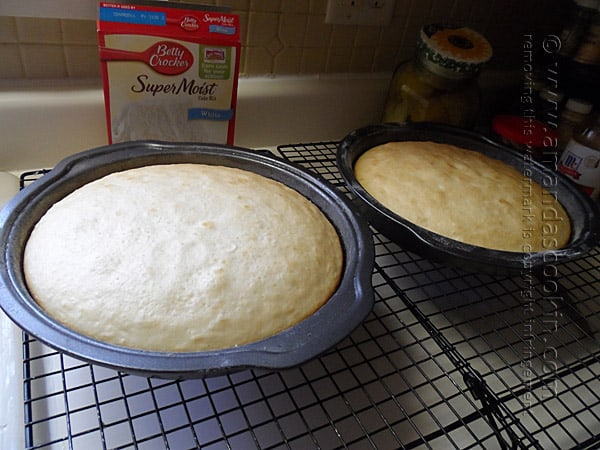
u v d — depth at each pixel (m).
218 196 0.52
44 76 0.64
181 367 0.34
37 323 0.36
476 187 0.64
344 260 0.50
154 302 0.40
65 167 0.52
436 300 0.60
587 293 0.64
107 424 0.40
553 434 0.46
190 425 0.39
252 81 0.77
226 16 0.59
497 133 0.85
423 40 0.75
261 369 0.35
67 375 0.44
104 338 0.39
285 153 0.80
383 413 0.46
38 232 0.46
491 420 0.44
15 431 0.38
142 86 0.58
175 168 0.56
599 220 0.60
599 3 0.76
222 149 0.61
